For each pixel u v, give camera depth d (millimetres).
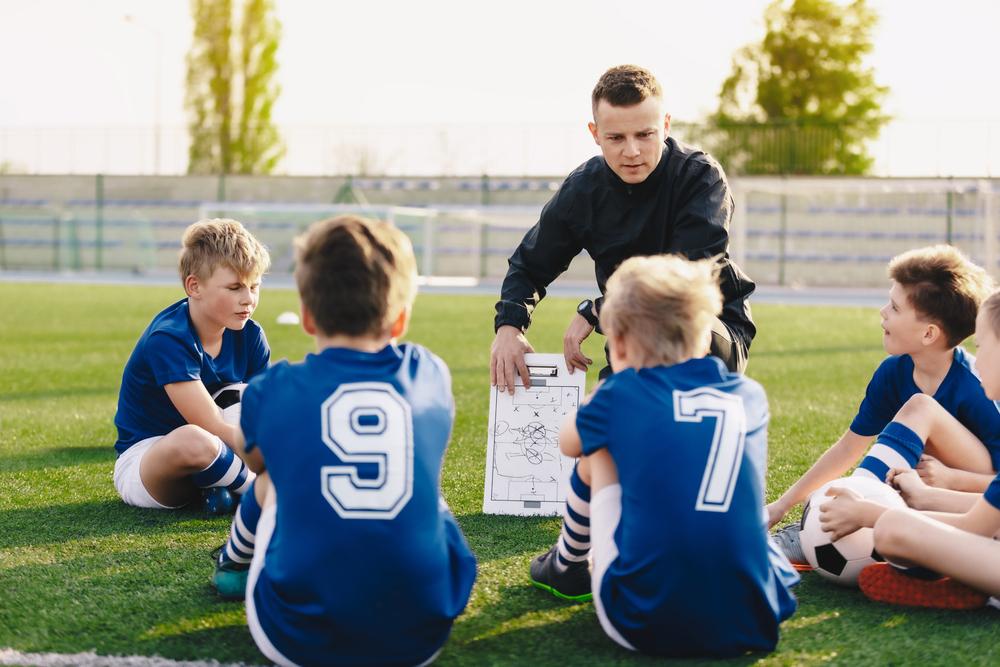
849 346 10469
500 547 3268
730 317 3516
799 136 30734
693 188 3510
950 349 3092
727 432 2242
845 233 28984
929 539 2527
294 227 32031
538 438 3748
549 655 2348
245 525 2520
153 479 3555
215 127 38062
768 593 2271
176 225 33812
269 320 14047
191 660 2299
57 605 2664
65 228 33219
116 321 13328
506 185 32500
